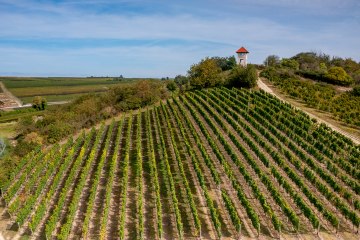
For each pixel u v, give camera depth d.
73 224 32.12
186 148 48.31
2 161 49.28
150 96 81.62
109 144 54.59
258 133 52.72
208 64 86.38
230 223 30.91
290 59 105.94
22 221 31.84
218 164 43.25
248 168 41.59
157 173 41.50
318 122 55.75
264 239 28.33
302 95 69.06
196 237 29.20
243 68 80.31
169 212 33.38
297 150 43.38
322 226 29.94
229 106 66.38
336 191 34.75
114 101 80.06
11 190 37.06
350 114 57.59
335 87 80.56
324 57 117.31
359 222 28.12
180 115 67.19
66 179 42.41
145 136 57.38
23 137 62.75
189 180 39.44
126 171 39.47
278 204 32.31
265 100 64.44
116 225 31.72
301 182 34.50
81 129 67.00
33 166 46.25
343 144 45.50
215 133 52.38
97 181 38.59
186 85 97.56
